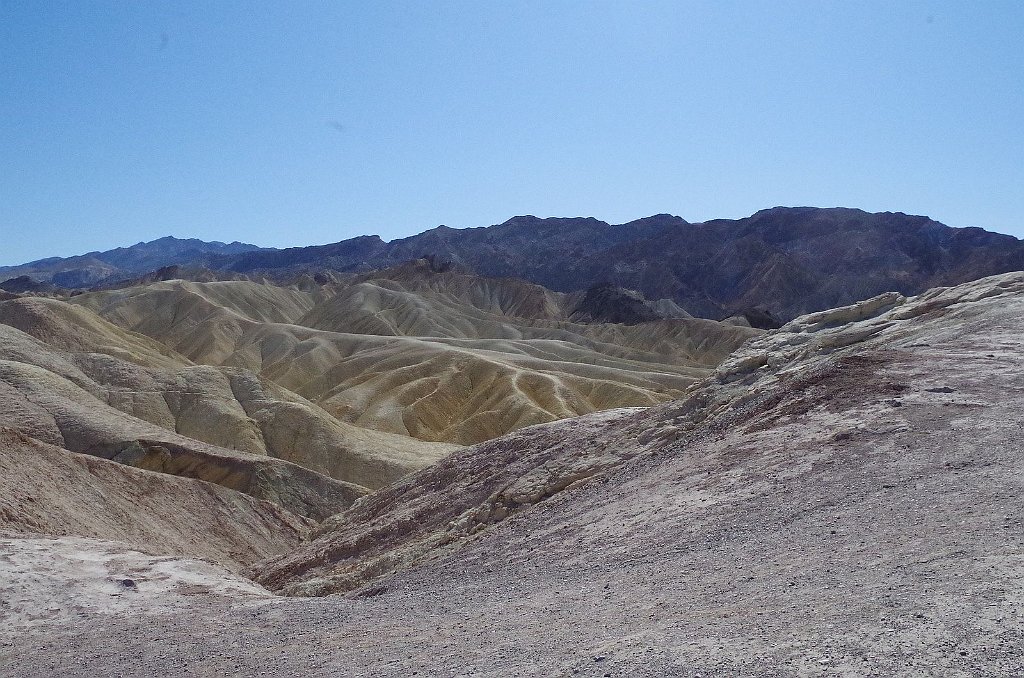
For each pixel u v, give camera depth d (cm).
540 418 9144
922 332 2458
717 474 1552
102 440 5275
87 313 11725
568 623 906
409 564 2072
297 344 15250
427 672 817
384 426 9744
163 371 8050
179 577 1659
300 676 902
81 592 1520
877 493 1168
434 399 10519
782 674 603
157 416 7325
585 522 1548
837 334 2683
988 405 1514
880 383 1817
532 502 2194
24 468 3228
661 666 677
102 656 1132
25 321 10556
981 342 2122
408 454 7294
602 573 1165
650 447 2262
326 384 12612
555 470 2392
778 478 1394
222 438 7075
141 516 3625
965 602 667
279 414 7525
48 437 5244
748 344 2986
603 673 694
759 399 2092
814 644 649
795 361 2550
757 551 1046
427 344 13375
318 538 3500
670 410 2597
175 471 5159
